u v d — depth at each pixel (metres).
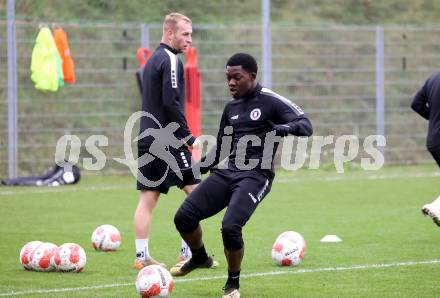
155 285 19.00
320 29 55.00
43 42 44.28
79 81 52.34
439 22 71.88
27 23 47.94
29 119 50.09
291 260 23.59
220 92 55.81
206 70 54.41
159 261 24.72
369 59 62.25
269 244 27.59
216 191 20.09
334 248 26.67
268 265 23.88
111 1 61.97
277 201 39.22
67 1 60.62
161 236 29.38
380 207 37.06
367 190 43.53
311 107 58.31
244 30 61.09
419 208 36.66
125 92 53.03
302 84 55.88
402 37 61.50
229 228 19.08
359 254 25.53
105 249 26.19
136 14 62.12
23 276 22.20
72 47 53.97
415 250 26.20
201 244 20.95
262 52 52.91
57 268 22.67
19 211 35.66
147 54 45.06
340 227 31.30
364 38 64.50
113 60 54.06
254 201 19.69
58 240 28.36
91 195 41.31
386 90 60.81
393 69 60.75
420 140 58.59
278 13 68.88
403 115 59.62
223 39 60.12
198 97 46.78
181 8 64.69
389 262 24.20
